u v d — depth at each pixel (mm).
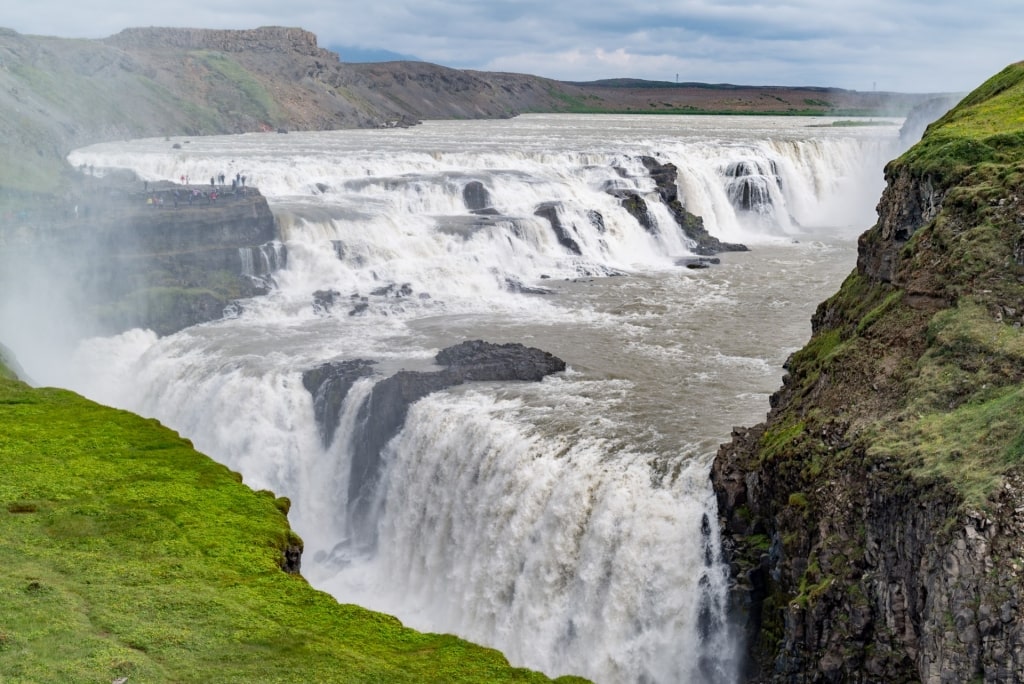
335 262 95562
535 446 57719
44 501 49938
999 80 73250
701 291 94688
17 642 37531
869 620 40469
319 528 68000
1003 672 34719
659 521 51562
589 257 108375
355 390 68062
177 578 43906
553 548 54656
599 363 72312
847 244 120875
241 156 147000
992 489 37094
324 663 38406
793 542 44969
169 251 91875
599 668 51688
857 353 50562
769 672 45375
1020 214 50031
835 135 194625
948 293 49312
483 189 116812
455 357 72188
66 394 65938
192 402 73188
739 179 133750
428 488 62312
